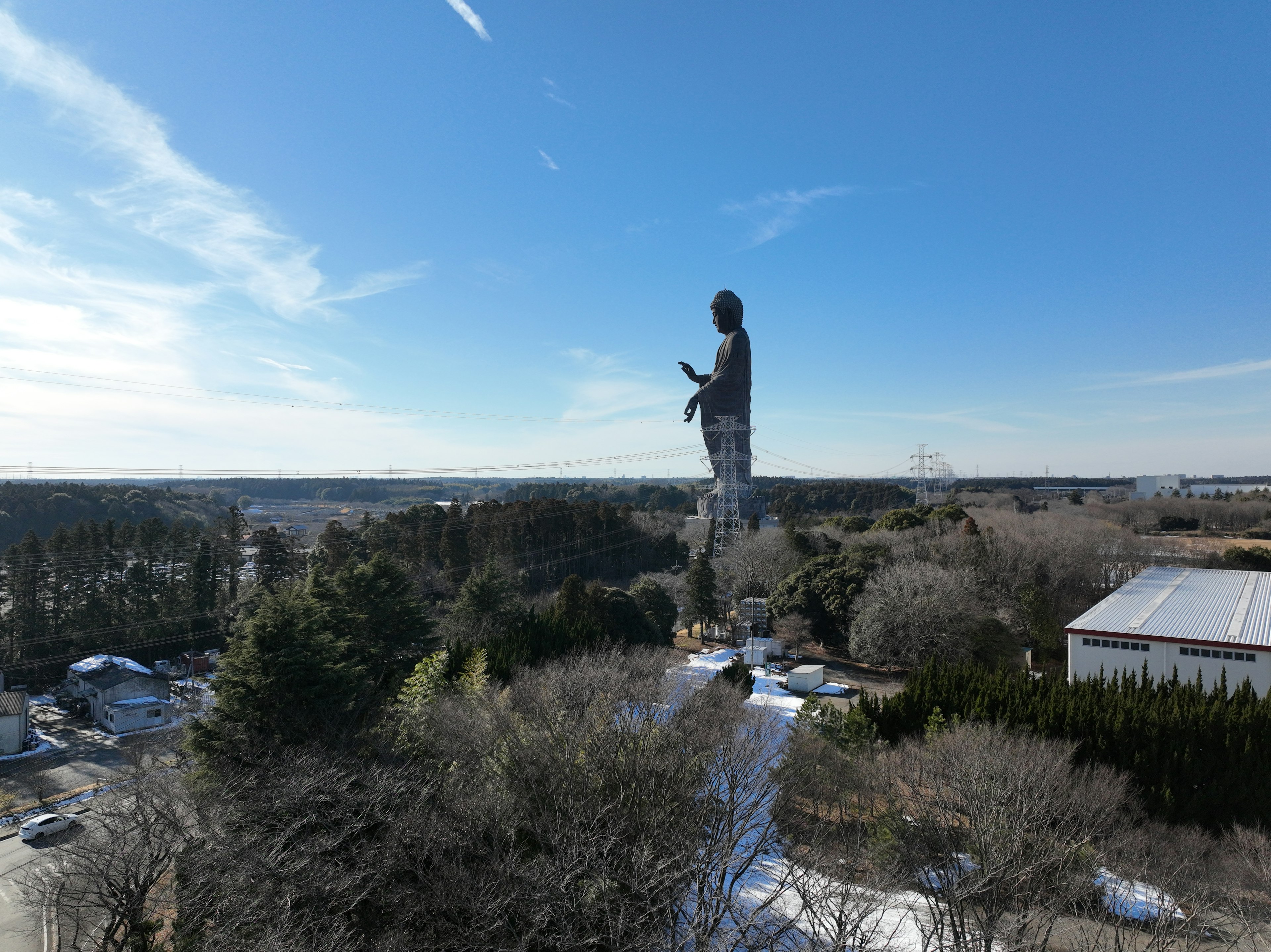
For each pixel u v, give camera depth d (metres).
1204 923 22.56
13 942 27.80
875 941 22.94
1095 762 32.28
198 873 22.59
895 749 35.84
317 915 21.08
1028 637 66.06
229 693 28.38
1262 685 40.47
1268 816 29.77
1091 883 23.36
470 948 19.73
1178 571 65.25
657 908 21.02
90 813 36.69
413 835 22.36
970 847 23.86
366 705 33.62
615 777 25.53
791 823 26.81
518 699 31.50
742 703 36.84
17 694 54.56
